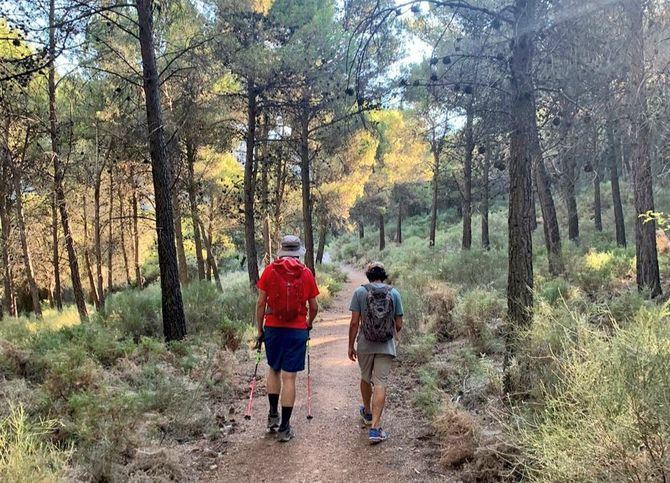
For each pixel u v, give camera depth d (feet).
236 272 108.47
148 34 29.45
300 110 52.37
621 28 24.45
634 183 29.73
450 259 53.93
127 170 52.06
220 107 48.57
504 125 21.61
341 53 46.88
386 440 16.89
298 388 23.38
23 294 84.48
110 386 18.71
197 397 19.07
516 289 18.04
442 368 22.27
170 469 14.55
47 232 68.80
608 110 24.53
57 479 11.57
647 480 9.07
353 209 118.42
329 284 69.26
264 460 15.75
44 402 16.74
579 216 83.41
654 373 9.46
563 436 10.23
